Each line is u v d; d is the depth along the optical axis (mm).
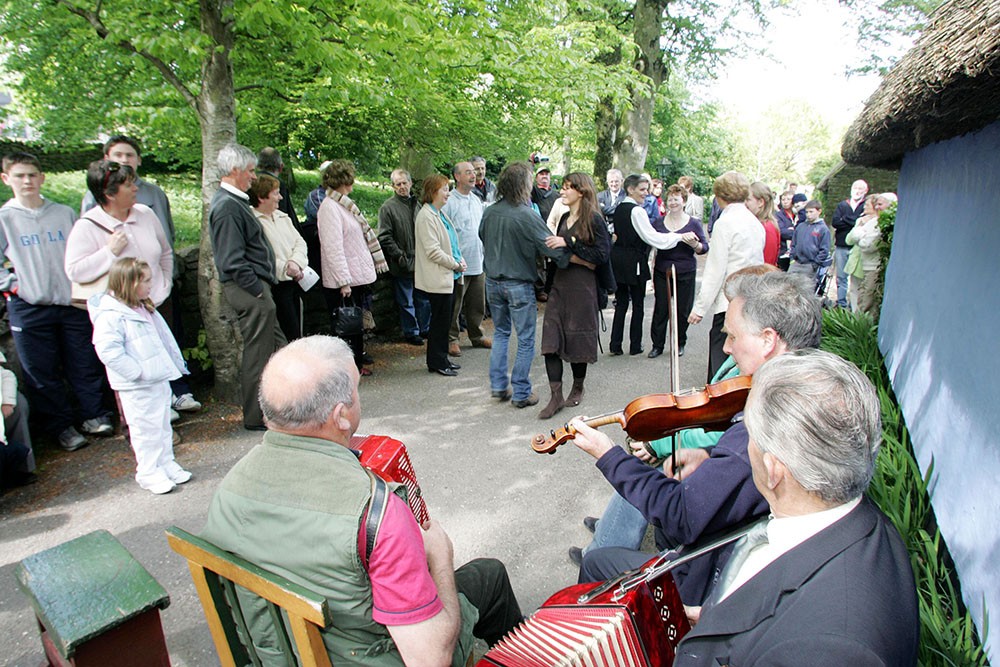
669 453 2545
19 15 6012
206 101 4734
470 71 7379
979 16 2152
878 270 8039
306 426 1562
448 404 5215
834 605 1093
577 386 5156
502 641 1754
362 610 1507
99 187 3947
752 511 1684
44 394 4172
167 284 4426
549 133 13547
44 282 4016
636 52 14094
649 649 1630
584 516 3596
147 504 3672
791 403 1192
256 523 1536
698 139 26672
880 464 3330
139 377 3600
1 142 10227
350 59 5426
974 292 3238
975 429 2900
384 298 6867
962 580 2818
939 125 3266
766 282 1953
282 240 4934
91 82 7184
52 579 1693
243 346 4414
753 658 1147
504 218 4715
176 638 2695
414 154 10695
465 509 3670
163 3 4969
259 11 4453
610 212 8844
